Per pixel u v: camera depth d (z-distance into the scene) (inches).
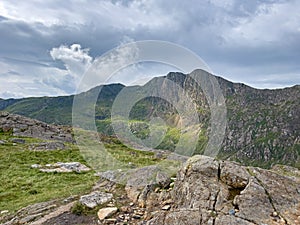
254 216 349.4
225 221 340.5
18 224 437.7
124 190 487.2
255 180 405.4
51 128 2010.3
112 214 414.3
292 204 369.4
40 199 557.3
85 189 542.6
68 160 1056.8
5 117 2050.9
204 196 388.8
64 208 458.0
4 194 658.8
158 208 414.6
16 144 1389.0
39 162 1005.2
